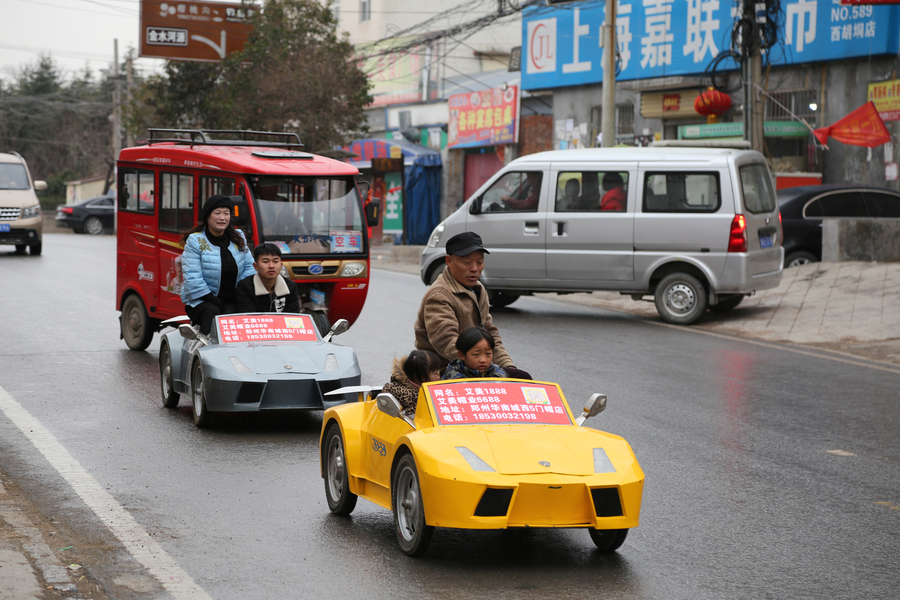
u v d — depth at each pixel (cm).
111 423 875
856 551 575
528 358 1230
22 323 1480
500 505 500
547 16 3028
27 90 7731
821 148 2325
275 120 3212
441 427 548
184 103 3653
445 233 1697
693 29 2530
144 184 1292
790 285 1755
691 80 2552
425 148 3706
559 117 3038
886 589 515
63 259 2670
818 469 754
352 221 1252
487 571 529
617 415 928
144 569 519
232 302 996
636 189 1560
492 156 3400
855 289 1641
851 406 980
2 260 2609
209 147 1284
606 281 1584
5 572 499
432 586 503
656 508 653
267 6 3375
